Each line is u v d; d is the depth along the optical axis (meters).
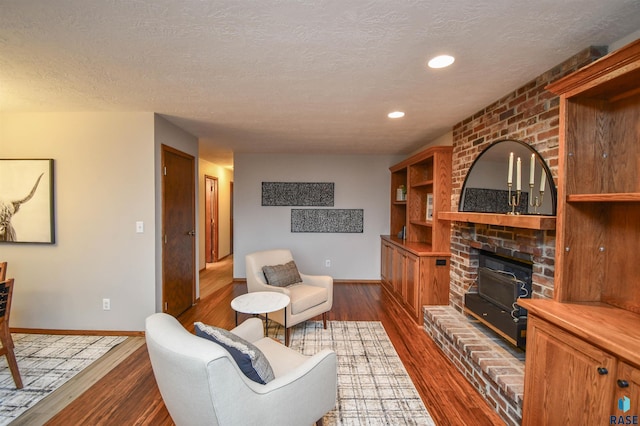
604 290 1.51
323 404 1.51
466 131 2.93
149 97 2.42
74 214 2.88
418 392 2.04
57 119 2.83
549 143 1.88
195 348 1.13
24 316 2.93
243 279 5.06
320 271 5.09
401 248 3.82
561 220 1.49
